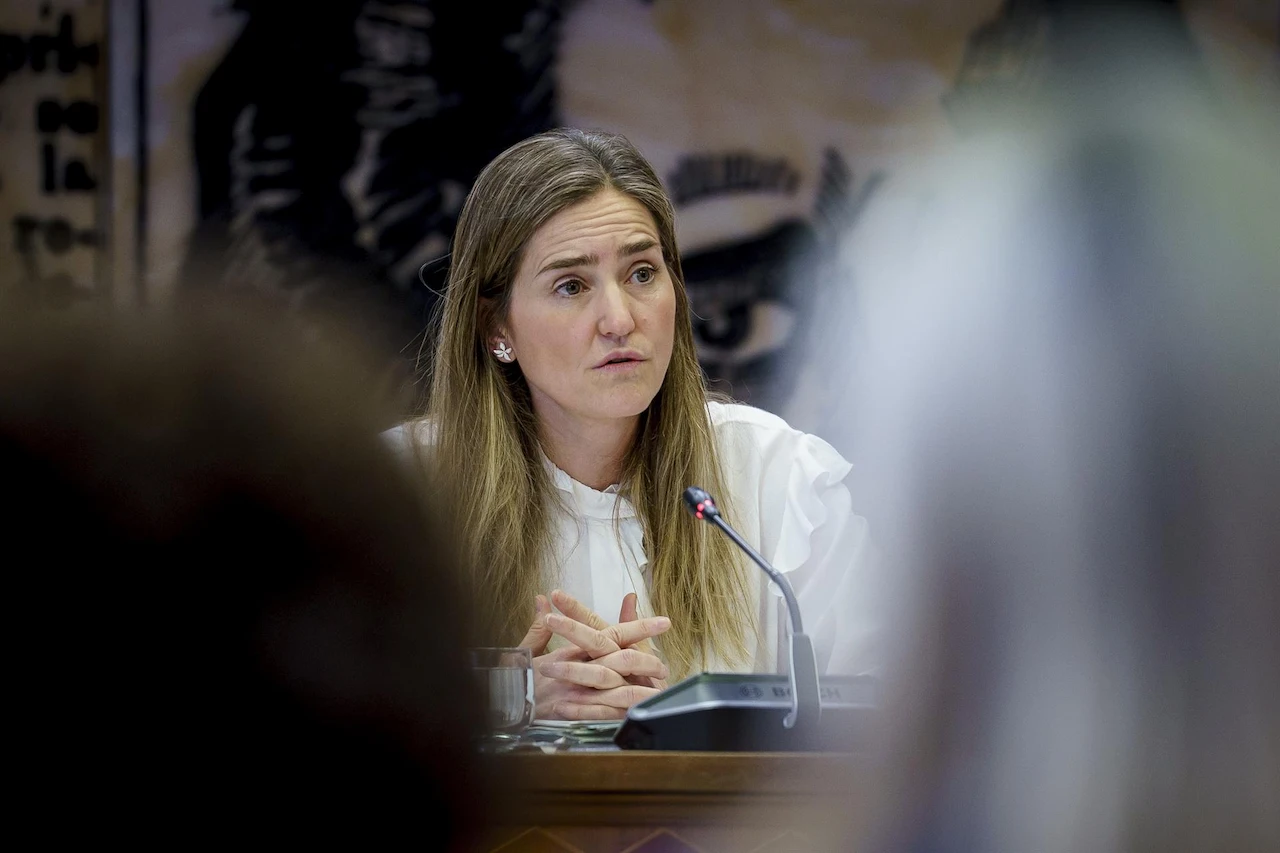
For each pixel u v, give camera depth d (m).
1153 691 2.32
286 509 1.32
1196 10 15.28
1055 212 2.41
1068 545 2.33
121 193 14.97
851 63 15.44
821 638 9.07
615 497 9.12
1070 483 2.34
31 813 1.26
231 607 1.29
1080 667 2.33
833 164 15.41
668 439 9.12
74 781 1.26
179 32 15.09
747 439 9.60
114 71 15.01
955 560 2.37
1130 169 2.41
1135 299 2.36
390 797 1.36
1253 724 2.30
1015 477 2.35
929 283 2.53
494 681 6.04
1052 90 2.57
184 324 1.34
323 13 15.21
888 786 2.46
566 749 5.68
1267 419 2.33
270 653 1.30
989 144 2.58
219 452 1.30
